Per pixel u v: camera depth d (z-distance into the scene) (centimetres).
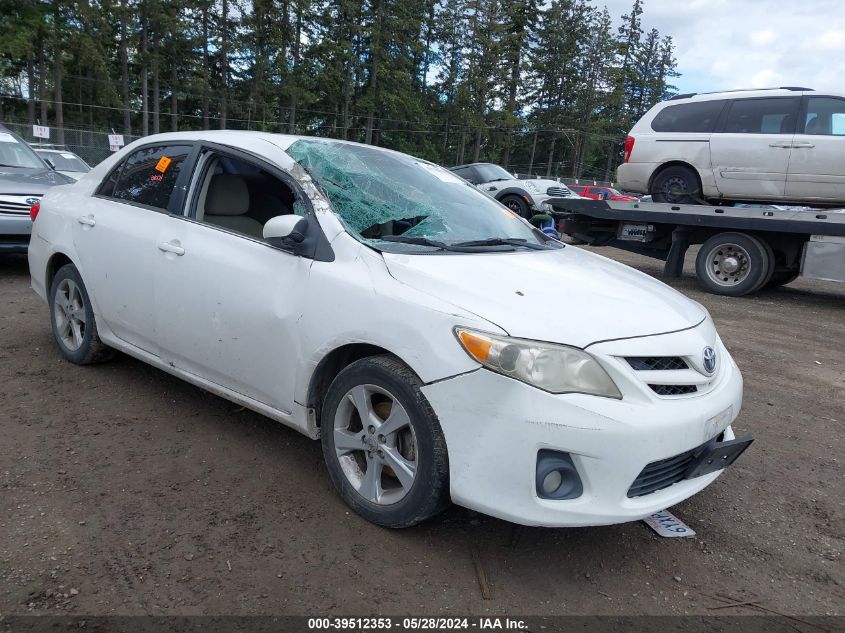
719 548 289
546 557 270
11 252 688
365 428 278
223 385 341
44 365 447
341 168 344
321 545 264
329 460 294
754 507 329
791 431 436
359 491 284
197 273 336
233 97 5575
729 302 877
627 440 237
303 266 299
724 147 908
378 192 339
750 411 471
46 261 451
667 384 256
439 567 256
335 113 6041
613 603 244
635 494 252
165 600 226
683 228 956
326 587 239
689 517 315
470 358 240
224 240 334
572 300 272
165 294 354
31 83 4619
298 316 294
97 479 305
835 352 646
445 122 6669
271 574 244
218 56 5503
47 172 775
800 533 306
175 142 391
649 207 952
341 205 316
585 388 238
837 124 839
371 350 286
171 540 261
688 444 255
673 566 272
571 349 241
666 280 1025
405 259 282
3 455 320
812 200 869
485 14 6016
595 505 238
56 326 455
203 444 348
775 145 870
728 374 297
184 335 348
